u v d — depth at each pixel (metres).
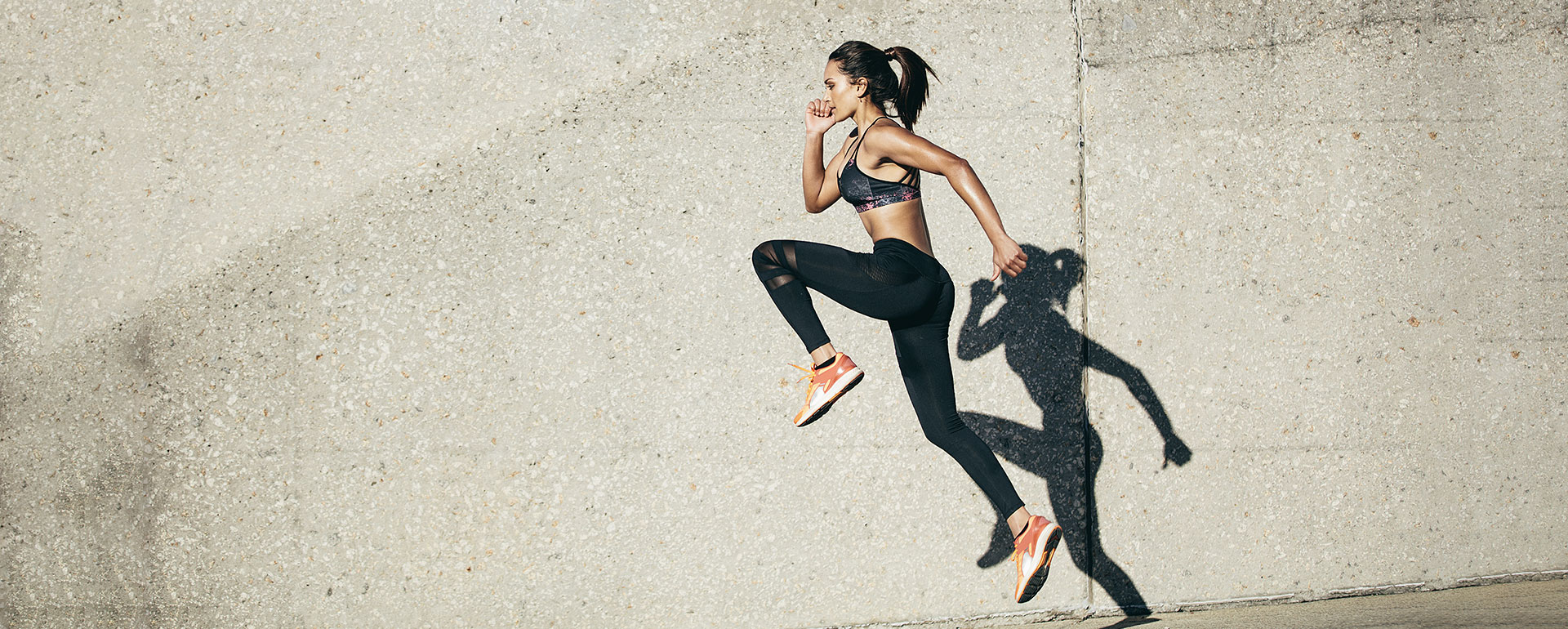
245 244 2.69
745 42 2.80
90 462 2.65
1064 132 2.88
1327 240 2.99
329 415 2.70
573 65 2.76
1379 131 3.01
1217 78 2.95
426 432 2.72
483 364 2.73
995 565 2.88
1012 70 2.87
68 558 2.65
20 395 2.64
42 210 2.64
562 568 2.75
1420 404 3.03
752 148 2.80
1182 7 2.94
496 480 2.73
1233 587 2.96
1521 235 3.06
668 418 2.78
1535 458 3.06
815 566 2.82
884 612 2.84
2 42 2.64
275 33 2.70
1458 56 3.05
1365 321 3.00
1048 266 2.87
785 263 2.17
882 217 2.25
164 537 2.67
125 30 2.67
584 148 2.76
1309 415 2.98
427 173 2.73
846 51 2.34
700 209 2.78
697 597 2.79
